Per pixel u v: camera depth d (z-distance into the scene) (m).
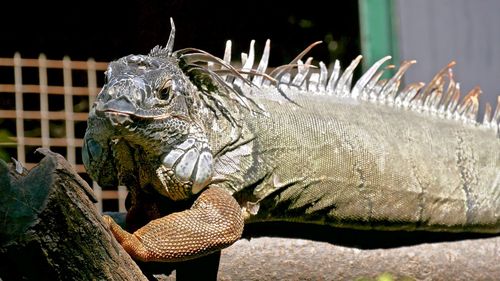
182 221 4.90
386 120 6.25
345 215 5.83
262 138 5.54
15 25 10.79
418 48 9.68
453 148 6.47
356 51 11.36
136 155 5.04
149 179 5.12
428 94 6.65
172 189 5.08
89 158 5.05
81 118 9.02
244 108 5.56
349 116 6.04
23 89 8.80
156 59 5.09
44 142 8.92
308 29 11.53
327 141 5.80
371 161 5.95
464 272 6.25
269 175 5.53
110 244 4.40
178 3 10.51
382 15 9.68
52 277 4.33
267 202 5.55
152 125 4.88
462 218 6.34
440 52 9.73
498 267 6.34
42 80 8.82
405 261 6.10
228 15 10.93
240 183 5.39
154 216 5.32
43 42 10.82
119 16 10.65
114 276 4.42
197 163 5.07
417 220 6.11
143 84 4.86
